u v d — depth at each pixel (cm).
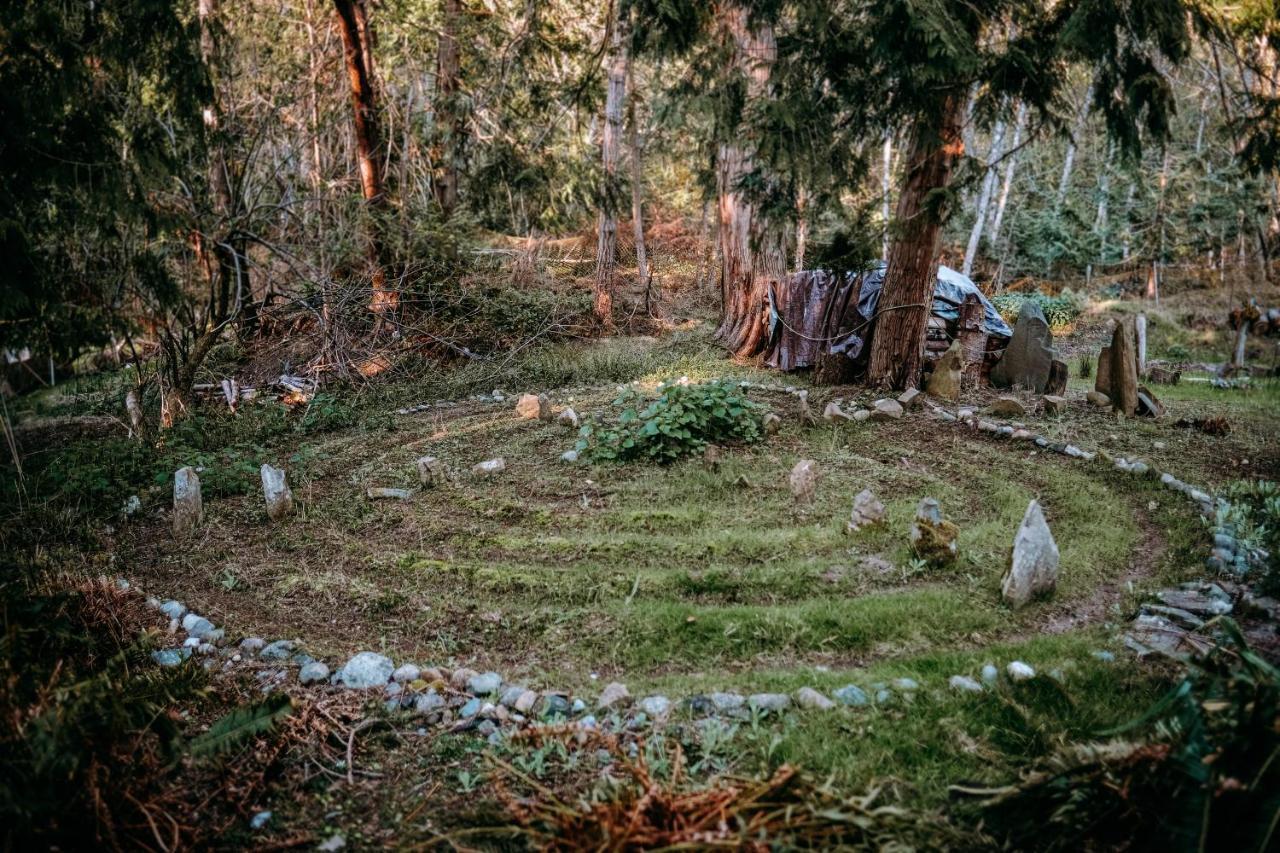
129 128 632
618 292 1842
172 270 914
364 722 316
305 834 253
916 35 661
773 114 779
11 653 290
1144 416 848
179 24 630
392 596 442
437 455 735
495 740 302
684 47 876
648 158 2048
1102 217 2527
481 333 1288
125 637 385
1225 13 690
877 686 329
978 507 579
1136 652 354
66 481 648
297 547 528
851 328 1080
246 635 403
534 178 1284
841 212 886
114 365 1170
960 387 953
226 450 760
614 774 277
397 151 1405
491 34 1390
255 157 1052
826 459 688
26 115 512
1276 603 390
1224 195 1950
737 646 379
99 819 229
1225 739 221
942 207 820
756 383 1009
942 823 241
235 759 287
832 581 446
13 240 513
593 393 1009
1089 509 559
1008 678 334
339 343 1059
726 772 268
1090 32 628
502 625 409
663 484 628
